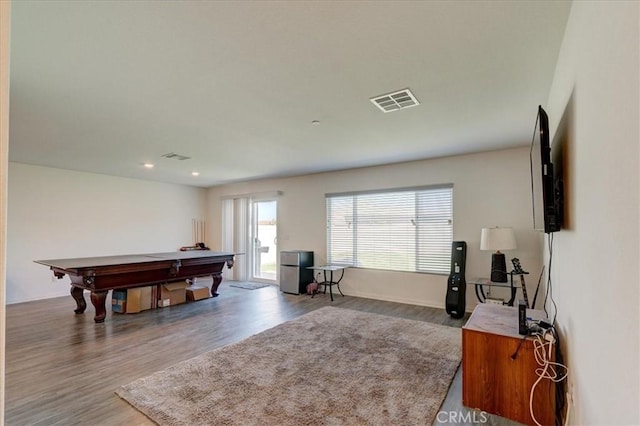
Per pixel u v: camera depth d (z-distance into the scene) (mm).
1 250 485
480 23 1748
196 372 2777
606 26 1057
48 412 2191
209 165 5652
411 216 5402
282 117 3199
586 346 1387
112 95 2672
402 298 5434
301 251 6305
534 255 4340
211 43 1935
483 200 4727
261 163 5477
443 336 3703
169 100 2779
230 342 3555
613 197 986
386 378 2684
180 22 1733
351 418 2133
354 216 6035
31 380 2645
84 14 1663
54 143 4168
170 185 7828
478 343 2277
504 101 2811
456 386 2586
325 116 3174
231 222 8172
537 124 2139
